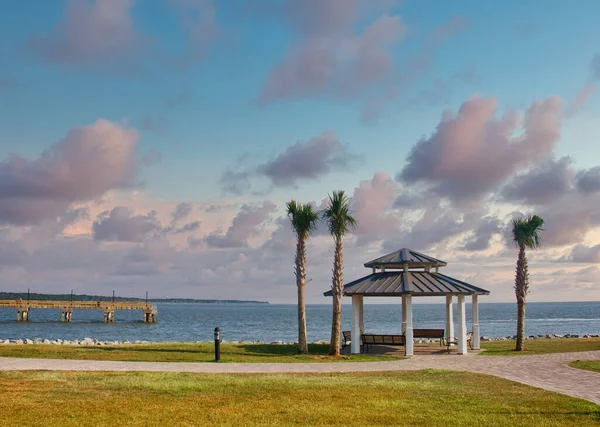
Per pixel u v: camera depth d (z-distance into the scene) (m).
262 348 32.06
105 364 22.19
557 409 13.97
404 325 35.94
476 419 12.80
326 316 169.50
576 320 122.00
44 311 174.38
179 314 180.12
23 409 13.02
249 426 11.88
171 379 18.00
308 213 29.50
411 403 14.63
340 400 14.91
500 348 34.66
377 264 32.09
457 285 30.47
